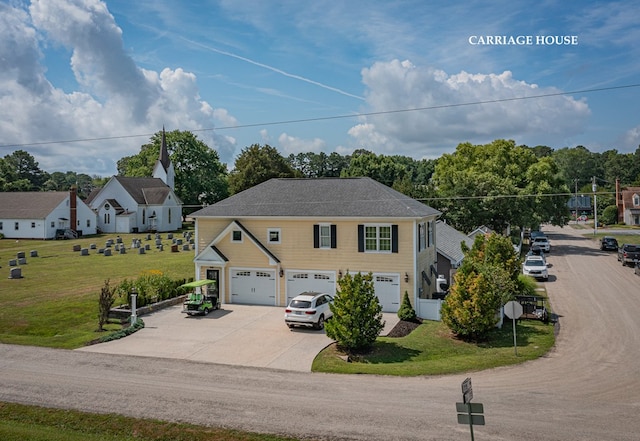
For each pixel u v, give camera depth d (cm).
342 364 1925
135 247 6334
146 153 10519
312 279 3059
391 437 1267
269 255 3067
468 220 5819
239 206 3275
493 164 6688
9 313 2827
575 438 1261
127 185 8631
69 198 7888
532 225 6075
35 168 16375
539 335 2508
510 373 1881
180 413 1427
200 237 3297
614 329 2608
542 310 2816
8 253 5828
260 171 7781
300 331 2462
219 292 3216
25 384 1672
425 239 3162
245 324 2611
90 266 4772
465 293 2361
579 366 1988
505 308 2198
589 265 5009
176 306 3092
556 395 1617
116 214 8406
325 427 1328
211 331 2461
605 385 1736
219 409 1455
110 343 2234
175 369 1855
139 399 1534
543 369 1942
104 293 2539
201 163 10119
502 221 5891
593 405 1516
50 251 6028
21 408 1463
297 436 1278
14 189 11750
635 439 1255
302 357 2023
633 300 3319
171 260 5172
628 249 4994
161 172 9388
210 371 1834
